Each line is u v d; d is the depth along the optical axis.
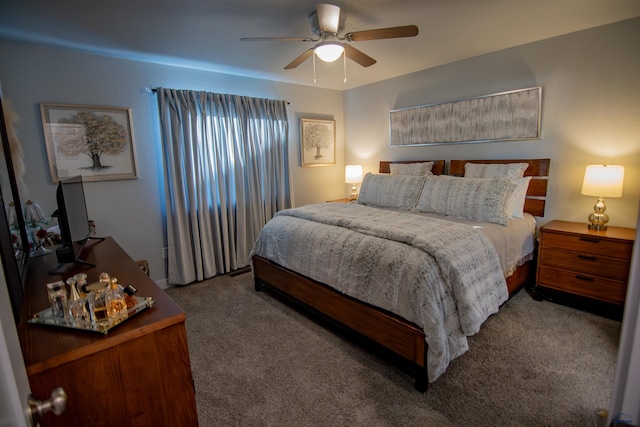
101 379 1.06
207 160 3.63
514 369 2.02
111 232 3.19
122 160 3.18
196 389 1.95
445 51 3.29
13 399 0.54
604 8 2.38
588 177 2.71
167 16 2.26
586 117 2.88
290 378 2.02
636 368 0.45
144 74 3.25
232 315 2.84
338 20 2.21
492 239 2.47
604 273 2.57
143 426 1.16
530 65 3.13
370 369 2.08
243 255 4.03
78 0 1.99
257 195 4.09
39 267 1.77
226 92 3.82
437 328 1.78
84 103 2.94
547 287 2.88
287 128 4.34
